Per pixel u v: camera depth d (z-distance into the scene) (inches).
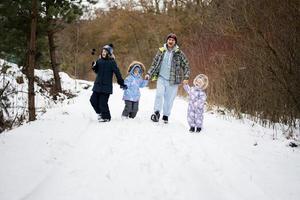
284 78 321.1
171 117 403.5
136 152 243.0
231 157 235.0
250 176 201.5
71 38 1312.7
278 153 248.5
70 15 568.7
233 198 174.7
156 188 186.1
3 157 218.1
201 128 317.1
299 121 339.3
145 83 380.5
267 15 363.6
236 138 292.4
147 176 201.6
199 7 788.6
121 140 274.2
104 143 264.1
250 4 394.3
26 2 442.9
